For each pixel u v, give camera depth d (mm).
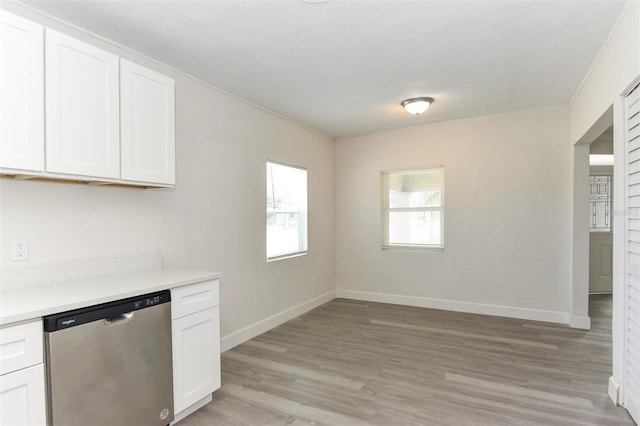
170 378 2098
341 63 2822
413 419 2207
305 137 4754
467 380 2703
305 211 4750
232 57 2705
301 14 2125
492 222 4410
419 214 4977
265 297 3953
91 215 2336
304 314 4562
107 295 1783
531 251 4223
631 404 2176
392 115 4285
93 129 2016
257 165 3857
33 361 1531
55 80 1845
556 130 4066
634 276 2133
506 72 3027
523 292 4273
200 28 2289
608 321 4141
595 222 5730
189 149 3047
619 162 2256
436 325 4051
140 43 2480
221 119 3387
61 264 2150
